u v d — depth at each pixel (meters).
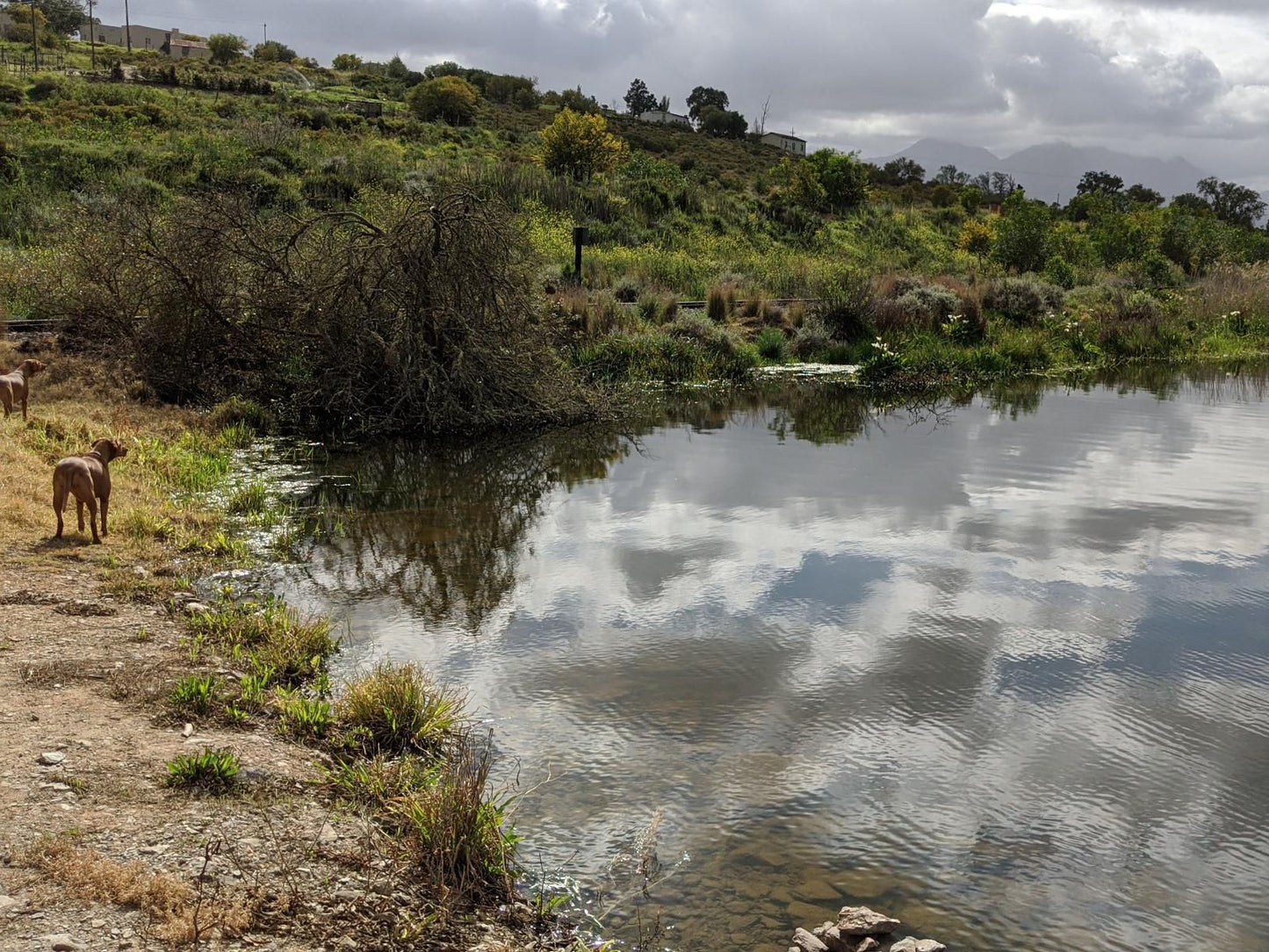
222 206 13.67
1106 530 8.83
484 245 13.32
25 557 6.86
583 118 46.97
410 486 10.27
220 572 7.25
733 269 30.94
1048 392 17.67
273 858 3.65
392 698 5.01
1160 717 5.33
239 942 3.12
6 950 2.87
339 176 34.88
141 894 3.23
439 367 13.20
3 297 17.80
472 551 8.10
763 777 4.64
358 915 3.41
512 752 4.83
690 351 18.53
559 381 14.34
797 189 49.88
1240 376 19.88
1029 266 36.59
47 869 3.30
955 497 9.98
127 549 7.31
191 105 56.03
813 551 8.19
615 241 34.53
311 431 12.88
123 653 5.45
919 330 21.95
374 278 13.23
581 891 3.78
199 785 4.07
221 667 5.43
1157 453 12.23
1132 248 41.16
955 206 60.09
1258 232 59.12
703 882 3.86
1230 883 3.93
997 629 6.54
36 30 82.50
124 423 11.21
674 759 4.80
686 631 6.43
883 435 13.52
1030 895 3.82
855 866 3.98
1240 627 6.60
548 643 6.20
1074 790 4.58
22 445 9.41
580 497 9.95
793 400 16.55
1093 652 6.18
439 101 67.50
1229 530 8.81
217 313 13.41
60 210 19.70
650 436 13.40
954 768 4.77
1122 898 3.82
